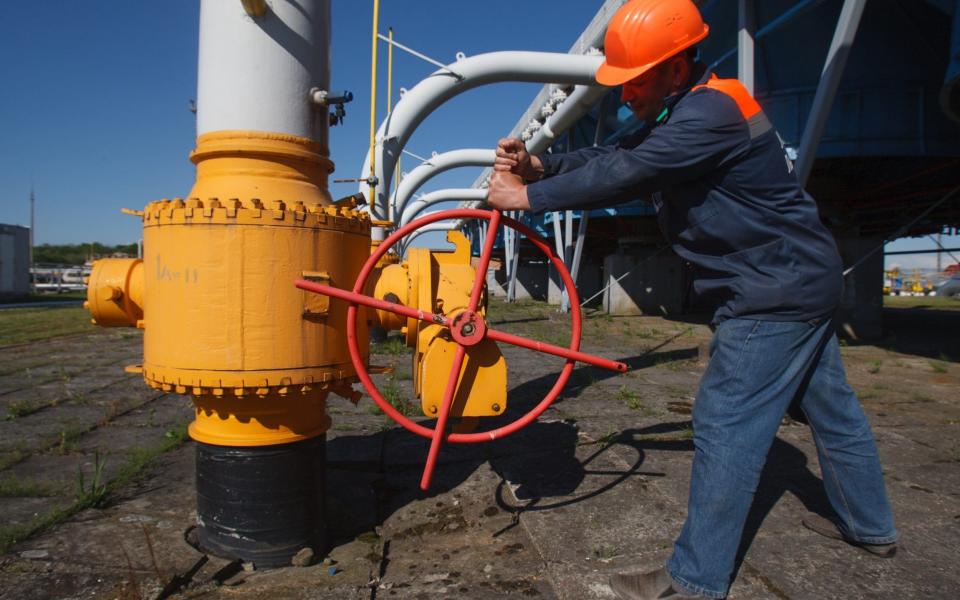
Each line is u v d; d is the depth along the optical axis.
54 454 3.27
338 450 3.28
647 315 15.51
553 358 7.26
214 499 2.06
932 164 8.27
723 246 1.80
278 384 1.91
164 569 1.92
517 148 2.01
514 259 22.72
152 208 1.95
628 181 1.70
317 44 2.17
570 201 1.78
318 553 2.14
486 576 1.98
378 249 1.92
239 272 1.86
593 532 2.28
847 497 2.06
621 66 1.85
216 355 1.87
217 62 2.03
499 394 2.06
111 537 2.17
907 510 2.50
